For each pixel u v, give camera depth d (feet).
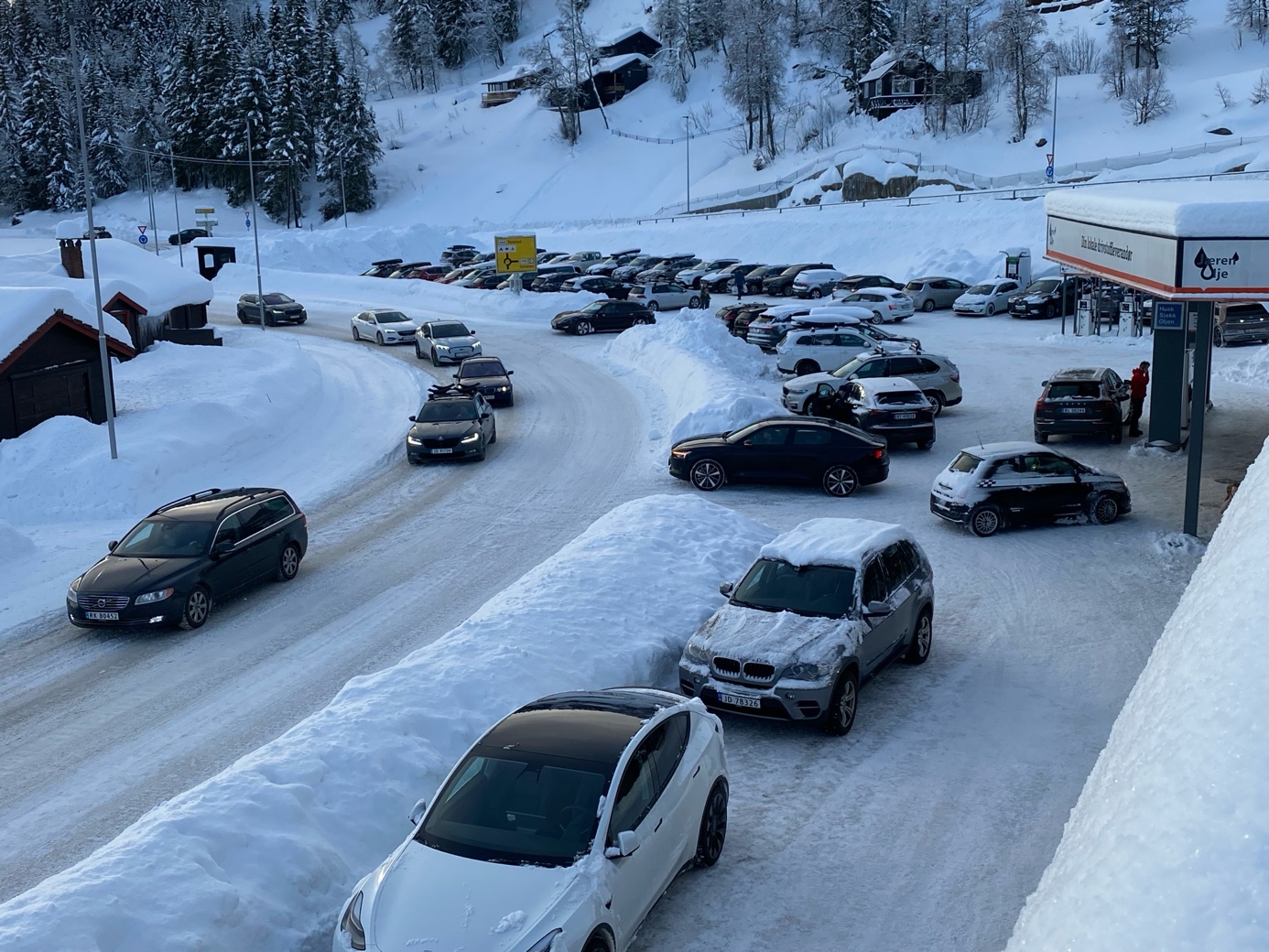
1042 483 62.18
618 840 24.08
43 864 31.83
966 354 125.18
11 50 518.78
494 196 398.42
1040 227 201.05
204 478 84.12
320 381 124.98
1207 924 7.85
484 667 38.50
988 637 47.14
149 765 37.99
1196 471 57.93
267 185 388.57
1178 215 51.01
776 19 460.96
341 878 27.68
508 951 21.03
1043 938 9.70
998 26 334.03
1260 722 9.81
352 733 33.09
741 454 73.72
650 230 277.23
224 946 24.12
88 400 92.32
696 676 38.47
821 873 29.09
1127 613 49.03
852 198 290.35
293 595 56.75
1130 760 11.97
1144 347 122.42
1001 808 32.35
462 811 25.07
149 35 581.53
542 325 169.99
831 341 110.22
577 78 448.65
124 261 146.72
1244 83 292.20
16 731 41.16
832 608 39.88
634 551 52.95
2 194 429.38
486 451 90.94
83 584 51.01
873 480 72.49
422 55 574.97
